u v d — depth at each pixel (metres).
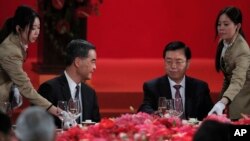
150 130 5.19
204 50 16.17
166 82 7.37
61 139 5.21
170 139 5.13
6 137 3.97
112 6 16.09
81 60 6.90
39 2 11.62
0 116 3.98
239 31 7.70
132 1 16.16
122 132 5.25
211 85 13.20
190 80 7.42
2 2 15.75
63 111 6.39
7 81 7.41
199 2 16.22
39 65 11.93
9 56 7.18
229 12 7.55
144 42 16.28
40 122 3.51
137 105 11.99
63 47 11.84
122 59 16.17
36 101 7.02
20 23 7.15
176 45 7.26
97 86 12.68
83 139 5.06
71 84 7.00
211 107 7.39
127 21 16.17
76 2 11.48
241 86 7.43
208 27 16.19
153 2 16.19
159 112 6.60
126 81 13.41
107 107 11.92
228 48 7.71
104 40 16.16
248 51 7.63
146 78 13.91
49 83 7.03
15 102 7.55
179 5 16.25
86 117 7.00
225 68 7.84
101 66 15.28
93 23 16.08
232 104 7.98
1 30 7.32
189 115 7.27
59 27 11.59
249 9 16.06
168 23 16.25
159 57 16.16
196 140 3.89
